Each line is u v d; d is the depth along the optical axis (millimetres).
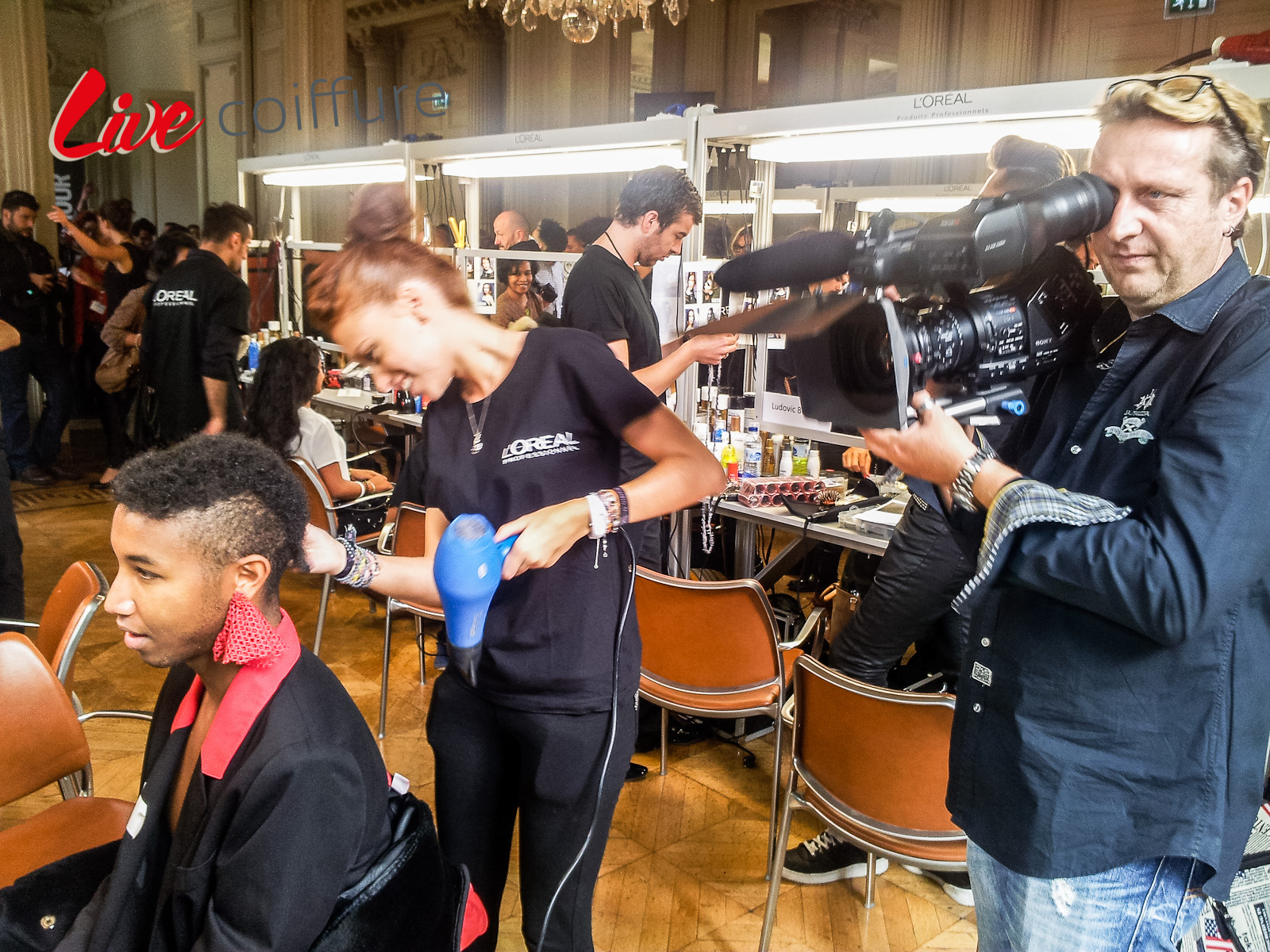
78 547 4574
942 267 937
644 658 2354
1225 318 969
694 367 3225
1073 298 1073
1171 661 985
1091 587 947
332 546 1234
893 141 2855
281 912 957
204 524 976
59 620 1874
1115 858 1036
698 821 2535
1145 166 952
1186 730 1000
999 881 1142
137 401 4145
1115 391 1062
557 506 1203
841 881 2293
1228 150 936
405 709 3107
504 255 4441
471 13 8883
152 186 11609
